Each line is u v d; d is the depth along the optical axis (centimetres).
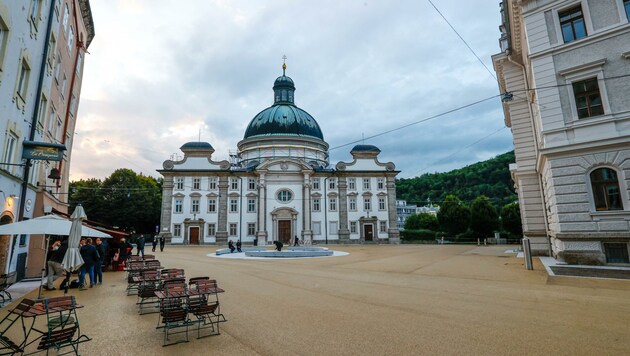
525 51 2030
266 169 5512
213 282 841
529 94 2142
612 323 730
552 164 1677
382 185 5831
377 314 846
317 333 701
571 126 1625
